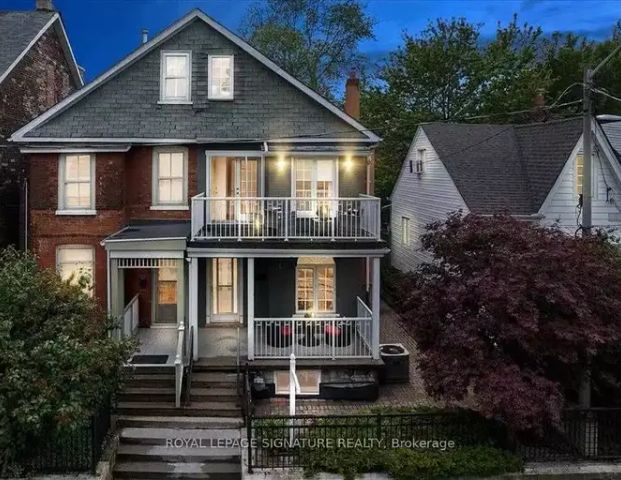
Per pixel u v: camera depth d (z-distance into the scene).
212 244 15.39
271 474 10.91
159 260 16.34
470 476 11.02
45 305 11.62
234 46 18.19
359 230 16.23
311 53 38.16
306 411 14.02
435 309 11.79
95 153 17.55
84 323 11.80
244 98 18.19
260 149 17.86
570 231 19.95
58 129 17.53
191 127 17.89
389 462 10.89
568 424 11.79
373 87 36.62
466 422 11.80
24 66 21.72
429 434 11.69
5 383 9.98
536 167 21.27
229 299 18.22
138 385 14.27
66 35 24.89
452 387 11.06
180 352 13.73
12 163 20.78
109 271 15.68
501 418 10.69
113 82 17.98
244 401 13.25
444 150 23.39
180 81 18.11
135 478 11.59
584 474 11.19
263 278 17.67
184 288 16.33
